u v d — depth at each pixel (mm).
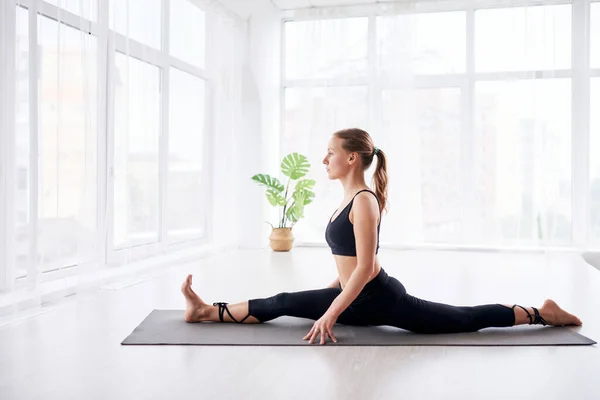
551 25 5961
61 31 3207
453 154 6262
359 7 6418
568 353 2330
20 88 2973
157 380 2000
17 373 2068
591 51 5906
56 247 3271
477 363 2199
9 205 2928
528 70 6035
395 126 6316
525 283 4098
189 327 2703
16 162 2973
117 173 3891
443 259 5387
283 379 2014
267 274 4488
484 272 4609
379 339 2504
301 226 6566
